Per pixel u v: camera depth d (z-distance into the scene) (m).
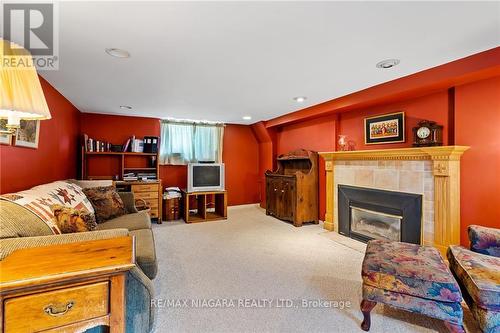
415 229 2.82
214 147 5.55
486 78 2.28
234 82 2.80
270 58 2.15
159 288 2.17
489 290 1.43
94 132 4.50
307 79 2.71
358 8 1.45
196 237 3.66
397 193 3.02
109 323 1.07
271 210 5.03
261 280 2.33
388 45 1.93
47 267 1.01
